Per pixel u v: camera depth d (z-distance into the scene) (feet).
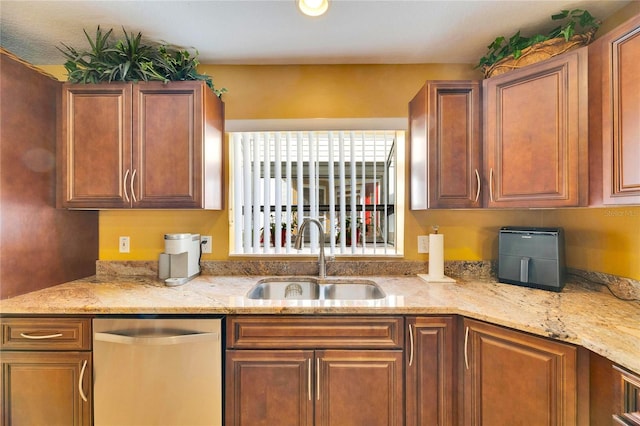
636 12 4.44
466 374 4.19
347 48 5.71
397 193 6.56
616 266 4.69
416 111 5.81
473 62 6.21
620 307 4.20
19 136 4.82
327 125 6.25
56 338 4.29
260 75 6.29
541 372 3.56
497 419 3.90
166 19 4.86
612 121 3.84
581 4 4.54
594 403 3.27
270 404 4.30
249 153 6.49
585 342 3.23
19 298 4.67
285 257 6.41
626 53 3.68
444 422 4.29
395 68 6.29
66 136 5.22
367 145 6.68
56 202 5.42
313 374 4.29
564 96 4.29
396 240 6.58
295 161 6.57
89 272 6.17
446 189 5.19
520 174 4.69
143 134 5.19
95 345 4.28
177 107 5.21
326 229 6.57
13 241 4.74
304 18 4.84
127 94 5.18
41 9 4.60
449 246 6.29
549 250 5.08
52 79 5.35
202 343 4.26
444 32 5.22
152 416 4.26
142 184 5.21
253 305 4.35
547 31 5.17
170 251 5.56
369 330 4.32
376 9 4.62
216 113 5.84
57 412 4.29
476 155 5.13
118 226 6.35
